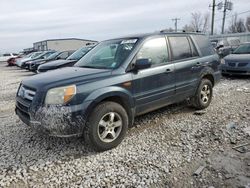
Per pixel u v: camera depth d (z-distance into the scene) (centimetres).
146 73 445
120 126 412
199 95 574
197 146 409
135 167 352
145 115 566
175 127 494
